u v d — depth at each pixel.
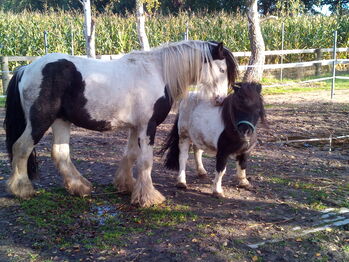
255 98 3.81
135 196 4.12
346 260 3.02
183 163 4.67
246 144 4.11
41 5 33.34
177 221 3.73
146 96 3.95
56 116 3.92
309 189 4.59
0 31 13.96
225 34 15.78
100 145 6.71
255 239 3.36
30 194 4.18
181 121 4.62
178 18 16.48
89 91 3.82
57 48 14.02
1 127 8.02
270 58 16.72
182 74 4.12
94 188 4.64
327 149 6.43
